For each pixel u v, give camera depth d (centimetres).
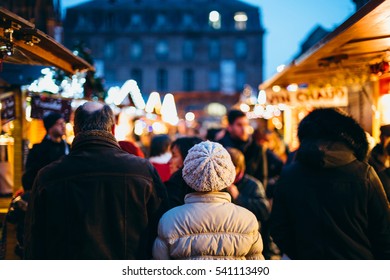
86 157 299
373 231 319
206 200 286
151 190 301
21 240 479
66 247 288
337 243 317
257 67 5831
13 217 476
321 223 319
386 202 319
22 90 603
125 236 292
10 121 593
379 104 523
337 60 512
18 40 379
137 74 5825
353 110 622
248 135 675
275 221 340
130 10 5850
